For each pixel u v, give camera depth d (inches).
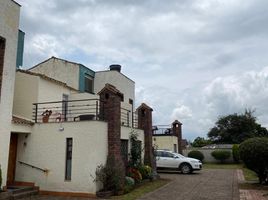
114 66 1138.7
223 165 1418.6
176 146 1352.1
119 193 569.6
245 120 2202.3
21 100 696.4
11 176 605.9
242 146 689.0
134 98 1212.5
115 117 609.0
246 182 748.0
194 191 608.7
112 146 596.1
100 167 569.9
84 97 826.2
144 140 837.8
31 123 618.2
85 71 1012.5
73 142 586.6
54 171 588.7
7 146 539.2
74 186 569.3
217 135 2299.5
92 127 579.5
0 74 532.4
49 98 735.1
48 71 1009.5
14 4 573.9
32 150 611.2
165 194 573.0
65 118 741.9
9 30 557.0
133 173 686.5
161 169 1018.7
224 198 534.0
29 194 561.9
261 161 661.3
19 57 797.2
